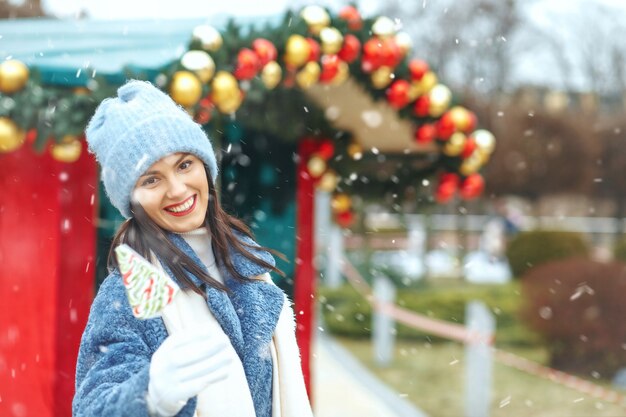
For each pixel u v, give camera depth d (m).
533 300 10.92
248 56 3.85
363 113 5.54
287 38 4.10
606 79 26.64
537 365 10.85
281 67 4.20
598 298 10.46
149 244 1.99
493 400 8.98
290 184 5.57
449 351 11.97
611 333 10.32
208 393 1.92
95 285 4.27
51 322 4.11
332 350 11.30
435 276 19.03
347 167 6.28
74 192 4.17
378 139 6.20
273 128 5.23
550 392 9.38
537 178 24.77
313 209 5.67
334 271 15.82
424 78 5.09
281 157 5.56
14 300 4.21
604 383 10.05
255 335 2.04
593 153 24.91
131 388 1.65
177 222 2.04
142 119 2.00
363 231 15.27
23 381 4.15
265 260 2.15
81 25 5.26
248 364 2.02
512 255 17.67
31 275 4.18
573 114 25.22
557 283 10.77
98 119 2.09
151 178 2.01
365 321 12.93
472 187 6.26
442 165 6.24
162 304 1.75
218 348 1.68
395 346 12.29
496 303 13.31
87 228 4.19
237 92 3.82
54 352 4.11
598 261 10.88
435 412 8.36
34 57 3.96
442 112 5.32
